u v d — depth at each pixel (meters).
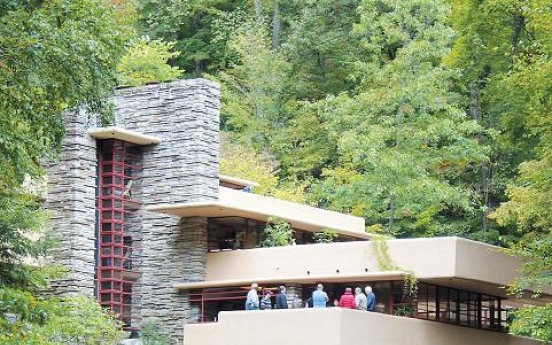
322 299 42.38
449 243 43.12
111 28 27.67
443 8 61.66
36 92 25.89
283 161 72.06
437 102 60.72
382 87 63.06
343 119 62.28
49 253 41.81
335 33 73.44
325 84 75.31
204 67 84.44
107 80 26.97
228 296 47.97
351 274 44.88
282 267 46.75
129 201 49.12
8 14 25.69
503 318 50.88
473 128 60.03
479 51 54.09
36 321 23.72
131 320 49.03
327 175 70.06
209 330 43.84
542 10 39.62
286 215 50.34
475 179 65.56
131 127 49.97
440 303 45.50
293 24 74.44
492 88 59.00
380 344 42.12
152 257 49.16
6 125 26.06
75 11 26.84
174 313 48.34
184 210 47.72
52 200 46.88
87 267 46.72
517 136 50.75
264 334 42.38
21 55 24.98
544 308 38.66
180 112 49.22
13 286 34.53
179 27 83.44
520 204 42.12
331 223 53.38
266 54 73.69
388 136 60.25
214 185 49.12
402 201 60.84
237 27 80.94
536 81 39.78
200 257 48.38
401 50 61.47
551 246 39.56
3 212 35.56
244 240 49.44
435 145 61.59
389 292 45.00
